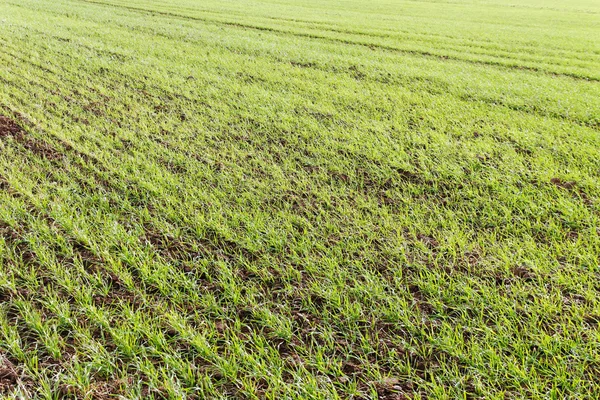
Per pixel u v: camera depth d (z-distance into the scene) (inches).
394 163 280.1
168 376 133.9
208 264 184.7
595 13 1398.9
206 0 1341.0
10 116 338.3
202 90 434.3
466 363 138.8
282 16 1055.0
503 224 216.8
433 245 200.4
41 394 127.6
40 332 147.6
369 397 128.4
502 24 1084.5
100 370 136.1
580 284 166.7
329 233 207.2
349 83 485.7
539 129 349.4
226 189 246.8
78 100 391.2
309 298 162.9
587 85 508.7
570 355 135.7
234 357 137.9
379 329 153.3
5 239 196.2
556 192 241.8
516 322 152.4
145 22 861.8
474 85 483.8
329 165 282.7
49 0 1142.3
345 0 1592.0
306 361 139.8
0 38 645.9
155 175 256.2
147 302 161.3
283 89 451.5
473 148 305.1
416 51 701.9
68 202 225.5
